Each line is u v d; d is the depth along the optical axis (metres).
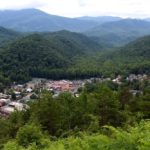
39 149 14.35
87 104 27.95
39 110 27.94
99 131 17.55
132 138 9.55
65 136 22.33
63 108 27.58
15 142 17.11
